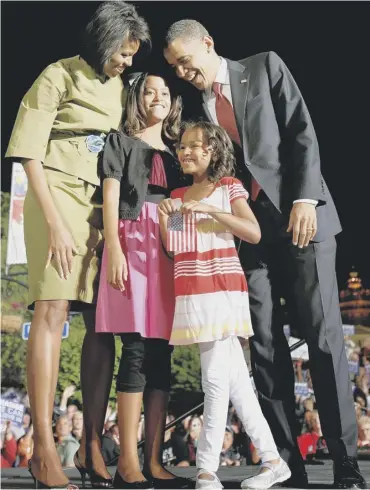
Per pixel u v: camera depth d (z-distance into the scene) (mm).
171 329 2613
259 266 2846
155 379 2676
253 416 2504
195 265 2551
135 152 2676
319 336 2742
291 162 2781
